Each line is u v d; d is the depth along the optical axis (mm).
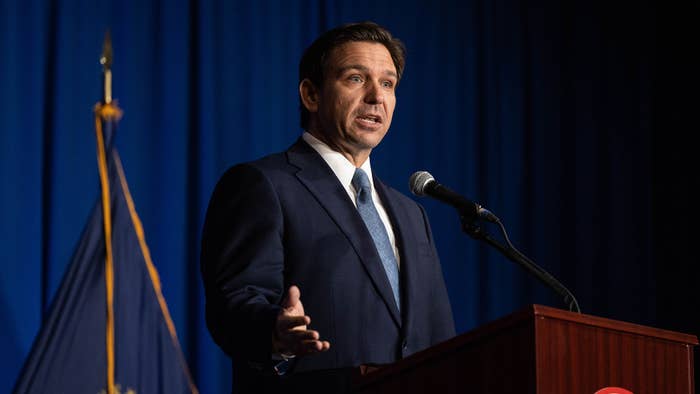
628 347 2217
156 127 5719
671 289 6883
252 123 5977
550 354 2074
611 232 6855
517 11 6922
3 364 5125
